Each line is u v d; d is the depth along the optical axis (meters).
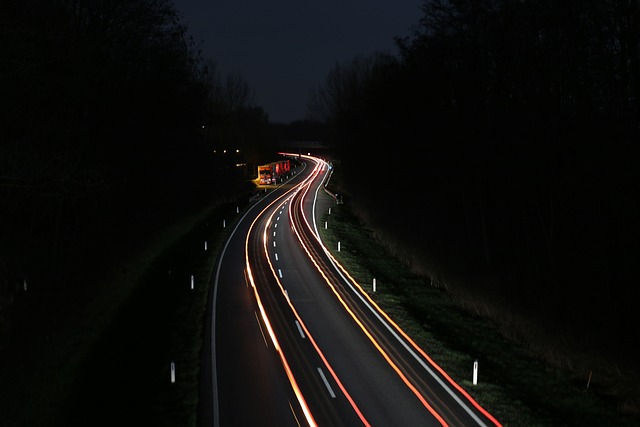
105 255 36.25
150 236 44.81
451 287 37.78
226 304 30.09
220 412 17.50
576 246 34.41
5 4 24.28
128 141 39.69
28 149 23.38
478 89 43.03
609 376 23.48
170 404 18.09
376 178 67.69
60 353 22.38
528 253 39.03
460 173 44.00
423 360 22.53
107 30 33.22
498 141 37.53
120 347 23.38
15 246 29.91
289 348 23.50
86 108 33.34
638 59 28.02
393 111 55.81
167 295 31.45
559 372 23.69
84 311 27.36
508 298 35.16
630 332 27.27
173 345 23.59
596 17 28.66
